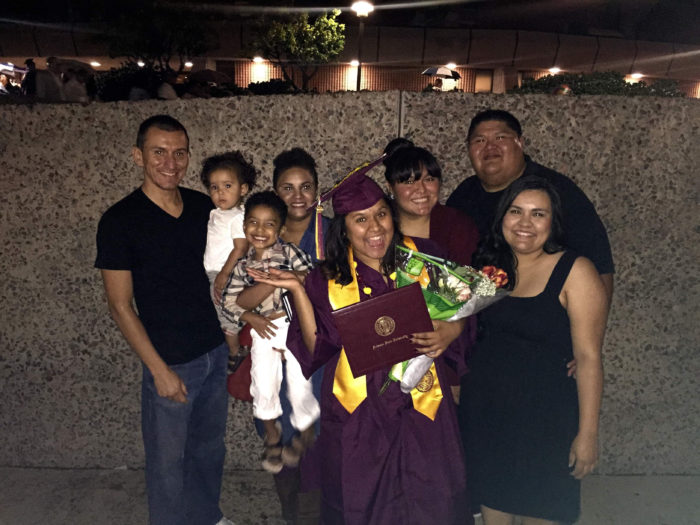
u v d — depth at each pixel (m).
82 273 3.09
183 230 2.28
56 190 2.99
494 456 2.05
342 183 1.80
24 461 3.36
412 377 1.85
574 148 2.83
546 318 1.92
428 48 20.75
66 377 3.23
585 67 21.64
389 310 1.71
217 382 2.51
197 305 2.34
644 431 3.15
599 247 2.40
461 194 2.69
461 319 1.94
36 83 4.96
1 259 3.08
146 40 10.27
